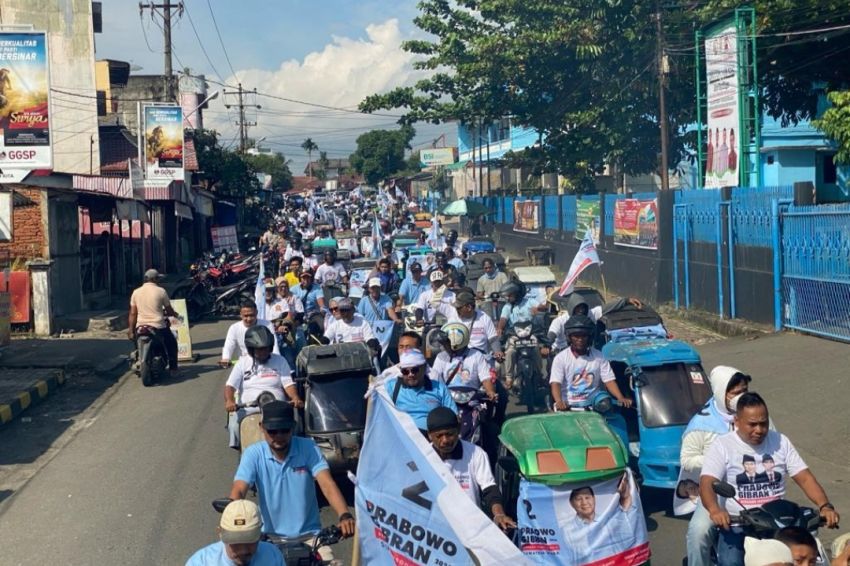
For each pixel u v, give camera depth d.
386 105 32.53
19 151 21.17
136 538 8.25
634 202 23.53
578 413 6.99
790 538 4.85
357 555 4.87
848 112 17.27
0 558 7.88
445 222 62.25
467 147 73.19
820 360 13.39
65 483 10.14
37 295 20.88
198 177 46.12
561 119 29.62
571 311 11.42
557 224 32.69
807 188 15.44
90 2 35.66
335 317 12.50
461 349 9.14
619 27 26.23
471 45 30.91
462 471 6.10
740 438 5.71
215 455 11.05
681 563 7.15
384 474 4.75
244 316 10.66
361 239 32.19
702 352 15.35
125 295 28.83
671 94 26.22
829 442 10.24
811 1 20.52
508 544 4.30
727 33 19.62
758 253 16.69
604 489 6.18
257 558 4.82
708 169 20.97
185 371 17.12
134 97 50.88
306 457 5.88
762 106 25.80
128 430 12.60
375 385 4.91
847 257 14.00
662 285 21.44
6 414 13.10
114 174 36.34
